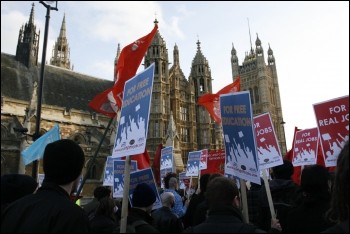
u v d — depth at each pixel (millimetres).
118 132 7621
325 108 7652
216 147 63031
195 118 63844
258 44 111688
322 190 5188
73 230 3883
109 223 7148
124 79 12594
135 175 10562
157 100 56531
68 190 4465
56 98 52750
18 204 4078
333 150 7371
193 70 69812
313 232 4977
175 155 52250
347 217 3043
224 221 4273
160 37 60812
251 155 7465
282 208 7133
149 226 5531
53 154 4332
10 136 41844
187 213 9070
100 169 47250
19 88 49531
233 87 16750
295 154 13781
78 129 51375
